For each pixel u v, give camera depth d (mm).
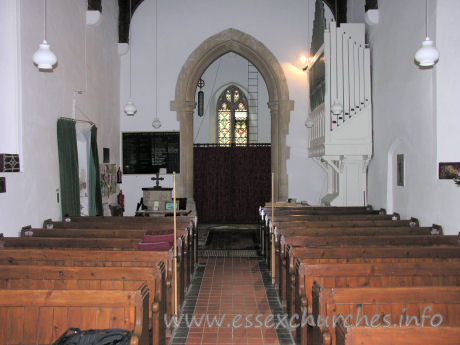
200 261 8664
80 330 3039
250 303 6035
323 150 9742
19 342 3215
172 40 12203
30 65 6512
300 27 12172
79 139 9219
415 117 7223
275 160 12461
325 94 9430
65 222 6801
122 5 11852
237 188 14492
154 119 11906
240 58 17094
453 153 6441
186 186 12195
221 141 17500
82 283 4043
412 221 7004
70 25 8266
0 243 5410
